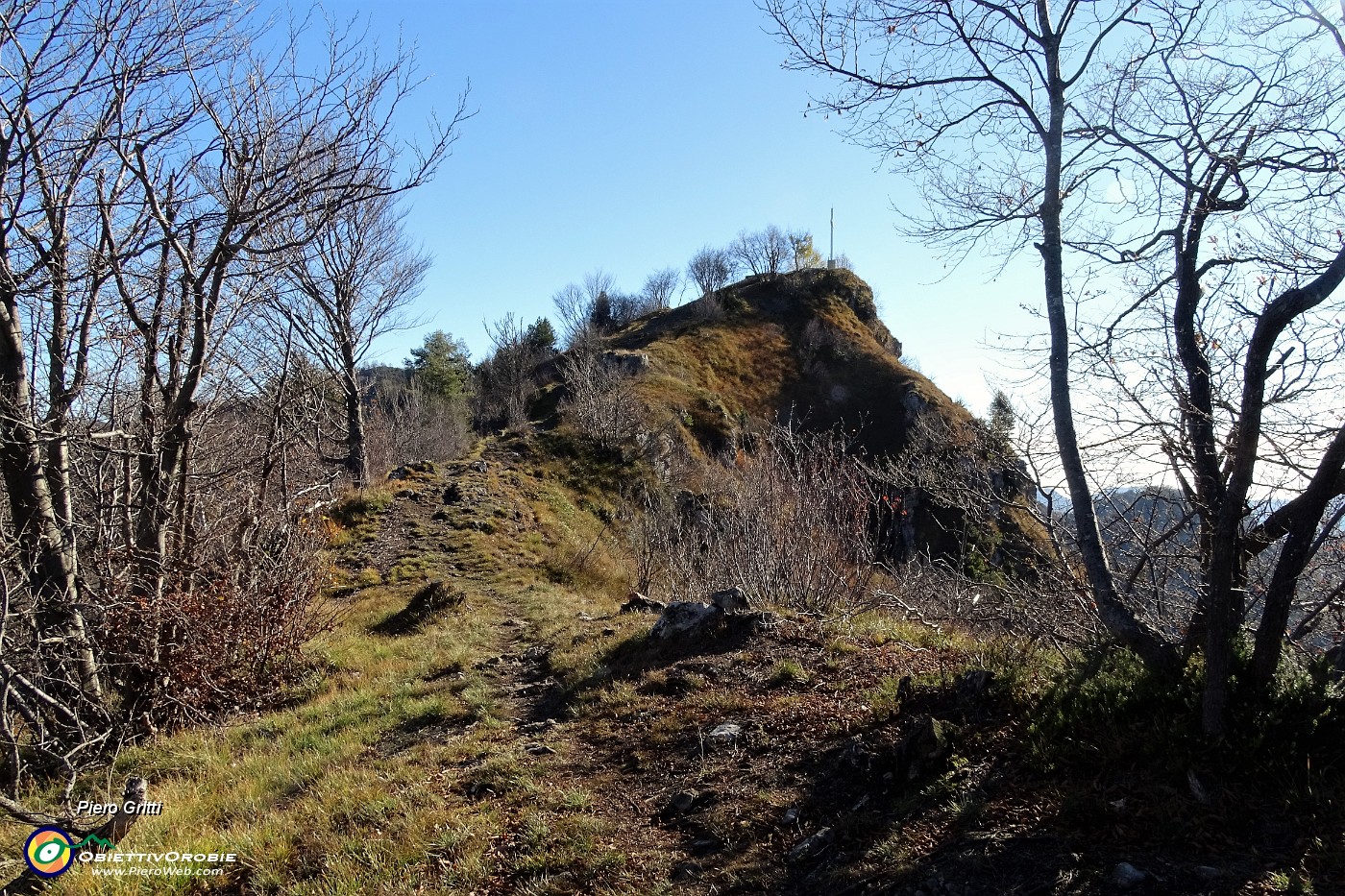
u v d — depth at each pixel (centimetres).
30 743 687
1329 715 348
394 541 1645
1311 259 412
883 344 5666
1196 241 448
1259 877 286
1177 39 471
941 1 519
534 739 599
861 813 399
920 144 574
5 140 648
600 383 3356
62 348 723
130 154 722
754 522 1032
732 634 736
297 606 896
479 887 399
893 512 1088
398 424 3058
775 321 5378
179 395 783
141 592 762
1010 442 567
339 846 450
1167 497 496
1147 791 345
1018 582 607
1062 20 494
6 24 620
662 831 435
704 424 3881
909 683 510
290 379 993
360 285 2206
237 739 707
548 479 2677
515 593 1329
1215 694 355
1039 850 329
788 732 518
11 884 475
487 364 4966
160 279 749
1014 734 421
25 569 677
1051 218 493
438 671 838
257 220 764
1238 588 384
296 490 1025
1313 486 354
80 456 812
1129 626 431
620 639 815
